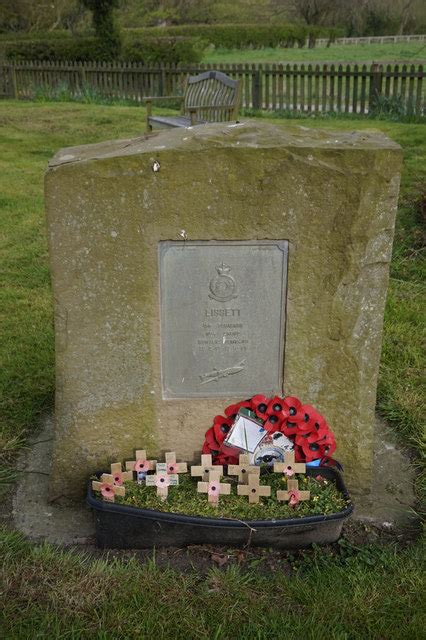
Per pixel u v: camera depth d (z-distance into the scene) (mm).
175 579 2605
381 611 2473
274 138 2621
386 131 10320
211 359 2861
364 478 3053
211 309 2777
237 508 2764
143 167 2523
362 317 2775
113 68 15094
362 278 2707
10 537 2764
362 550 2756
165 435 2959
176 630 2402
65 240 2611
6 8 27953
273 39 35594
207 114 8422
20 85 16297
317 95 13234
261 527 2666
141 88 14961
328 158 2533
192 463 3021
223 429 2906
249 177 2553
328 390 2910
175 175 2539
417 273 5559
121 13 38750
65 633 2383
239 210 2605
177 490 2855
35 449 3457
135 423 2924
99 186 2541
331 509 2740
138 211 2584
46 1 28312
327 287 2730
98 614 2459
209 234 2639
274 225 2631
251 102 14711
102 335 2770
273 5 40625
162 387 2891
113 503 2699
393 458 3418
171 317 2775
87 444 2928
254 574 2645
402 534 2895
